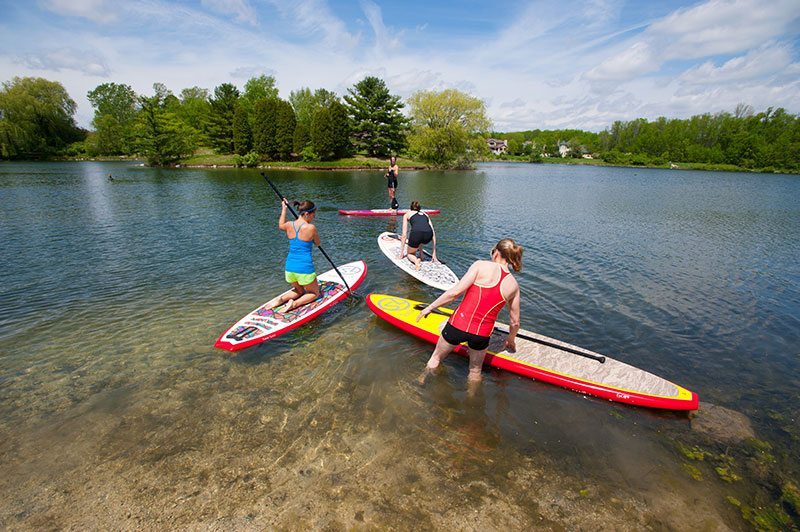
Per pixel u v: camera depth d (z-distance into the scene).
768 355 5.23
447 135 48.78
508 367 4.65
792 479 3.22
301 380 4.38
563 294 7.16
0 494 2.92
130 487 3.00
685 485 3.14
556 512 2.86
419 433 3.61
